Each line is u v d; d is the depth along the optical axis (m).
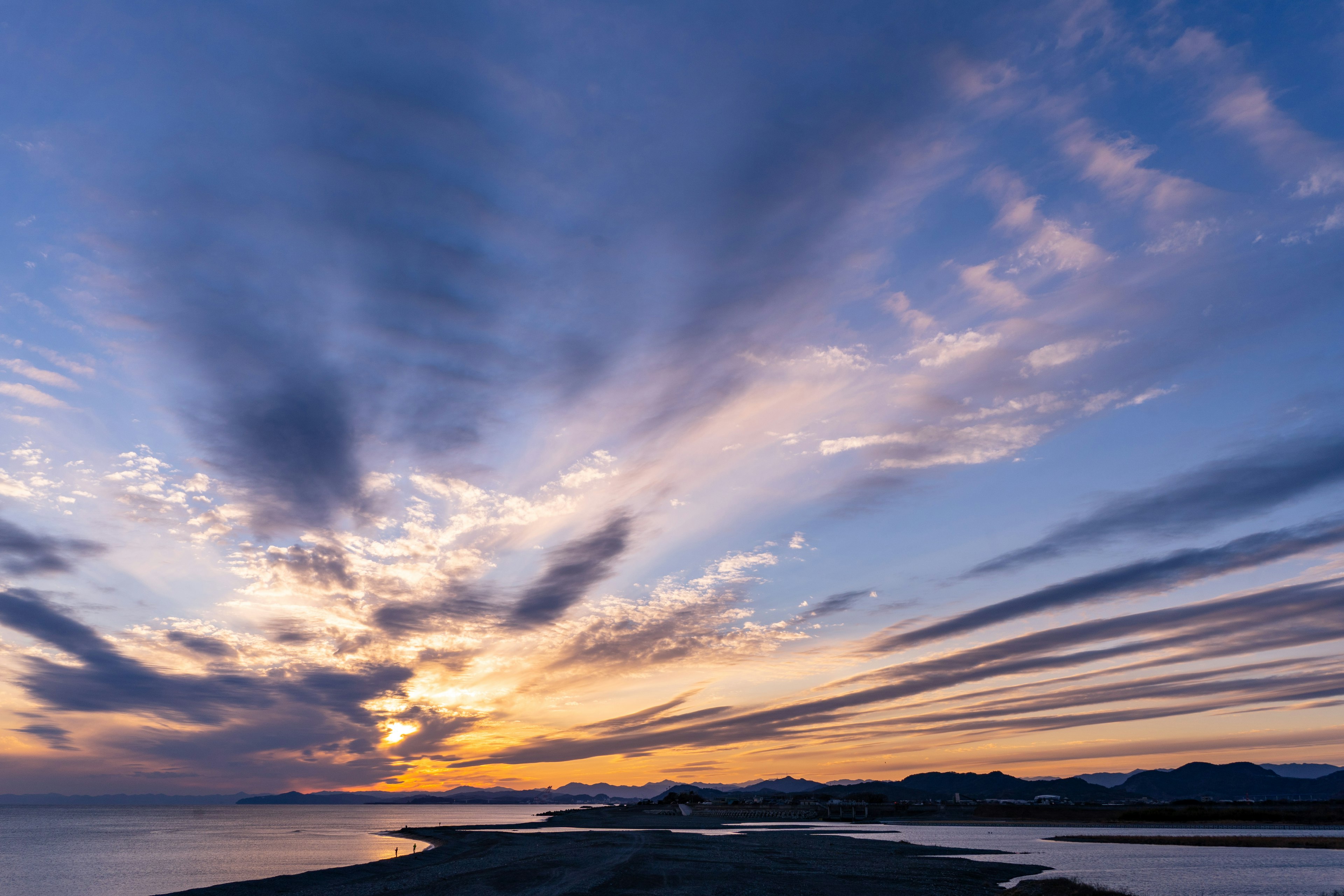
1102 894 43.25
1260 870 62.50
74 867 82.62
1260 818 148.12
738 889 48.03
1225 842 95.38
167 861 90.12
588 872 59.34
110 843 131.38
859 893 46.59
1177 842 98.25
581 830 146.12
